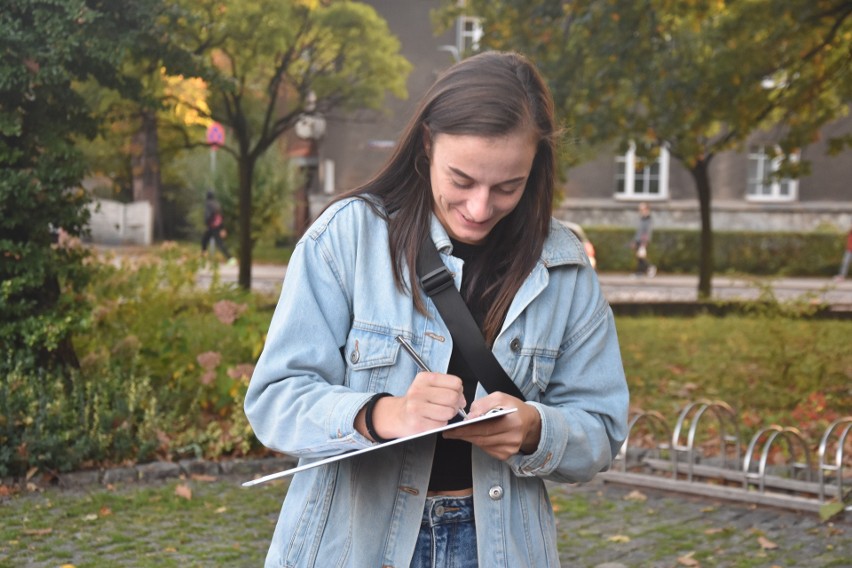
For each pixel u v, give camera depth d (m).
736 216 29.73
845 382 9.64
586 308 2.04
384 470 1.94
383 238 1.96
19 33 6.55
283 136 27.78
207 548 5.11
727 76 11.40
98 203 7.38
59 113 7.28
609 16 11.01
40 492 6.04
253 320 7.59
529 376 1.96
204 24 7.59
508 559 1.93
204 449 6.83
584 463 1.94
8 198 6.93
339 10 15.98
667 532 5.56
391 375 1.91
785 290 23.30
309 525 1.96
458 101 1.80
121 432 6.57
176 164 27.52
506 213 1.87
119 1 7.12
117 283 8.26
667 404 9.22
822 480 5.96
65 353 7.25
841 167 29.72
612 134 12.46
